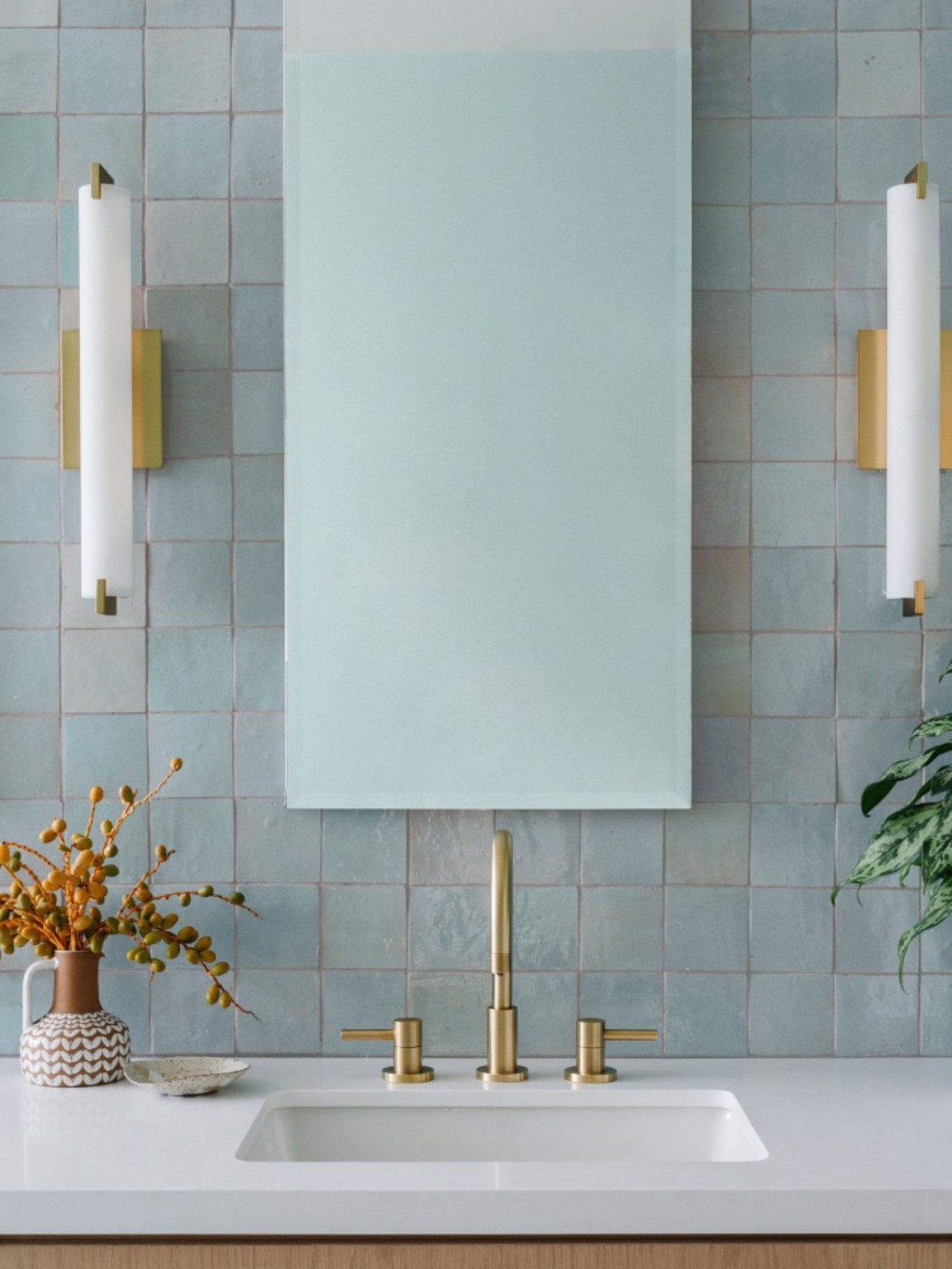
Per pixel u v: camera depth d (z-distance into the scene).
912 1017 1.66
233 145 1.69
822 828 1.67
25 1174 1.20
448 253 1.66
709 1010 1.66
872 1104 1.44
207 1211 1.15
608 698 1.65
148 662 1.68
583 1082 1.52
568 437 1.66
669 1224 1.16
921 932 1.44
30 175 1.69
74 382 1.67
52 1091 1.48
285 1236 1.17
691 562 1.66
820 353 1.68
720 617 1.68
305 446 1.66
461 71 1.66
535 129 1.66
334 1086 1.51
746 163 1.69
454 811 1.67
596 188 1.66
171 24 1.69
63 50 1.69
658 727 1.65
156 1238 1.17
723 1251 1.16
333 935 1.66
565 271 1.66
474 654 1.65
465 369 1.66
